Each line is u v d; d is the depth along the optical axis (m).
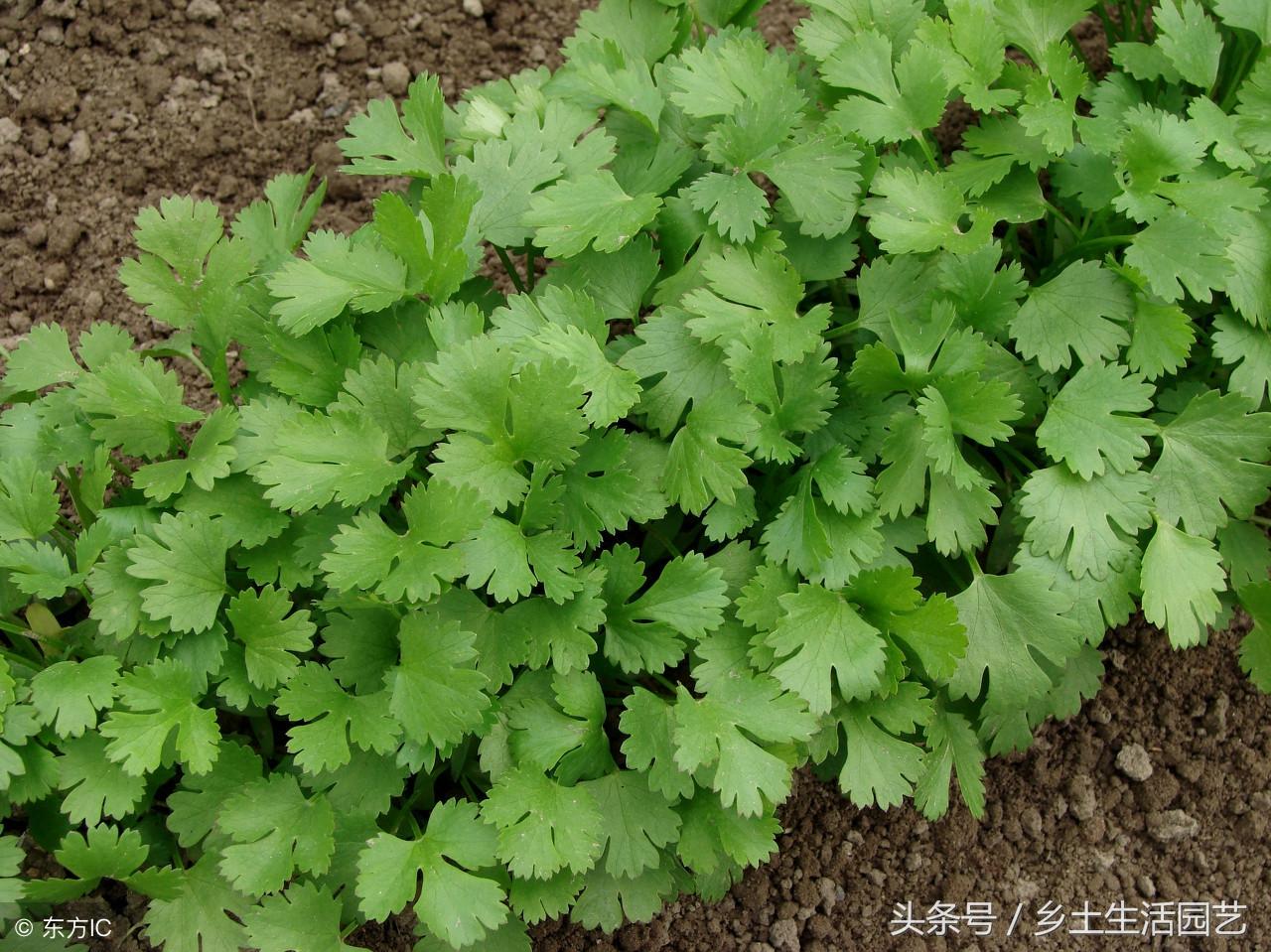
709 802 0.44
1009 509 0.48
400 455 0.45
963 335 0.44
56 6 0.58
